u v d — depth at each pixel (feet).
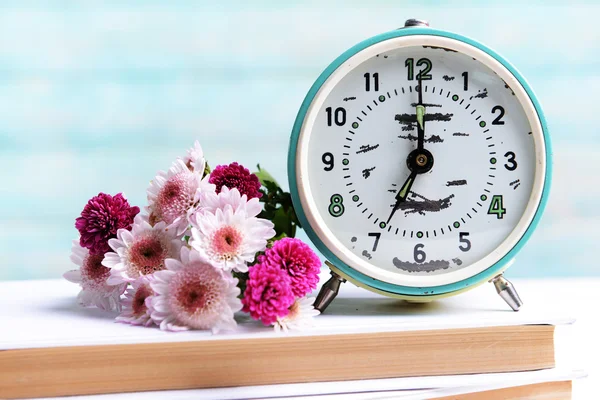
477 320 1.74
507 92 1.81
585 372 1.76
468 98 1.81
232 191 1.77
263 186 1.95
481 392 1.71
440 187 1.81
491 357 1.74
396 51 1.80
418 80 1.81
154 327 1.72
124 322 1.75
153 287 1.72
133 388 1.66
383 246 1.81
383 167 1.81
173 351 1.67
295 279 1.72
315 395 1.67
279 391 1.67
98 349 1.66
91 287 1.83
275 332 1.69
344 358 1.70
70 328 1.71
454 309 1.82
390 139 1.81
